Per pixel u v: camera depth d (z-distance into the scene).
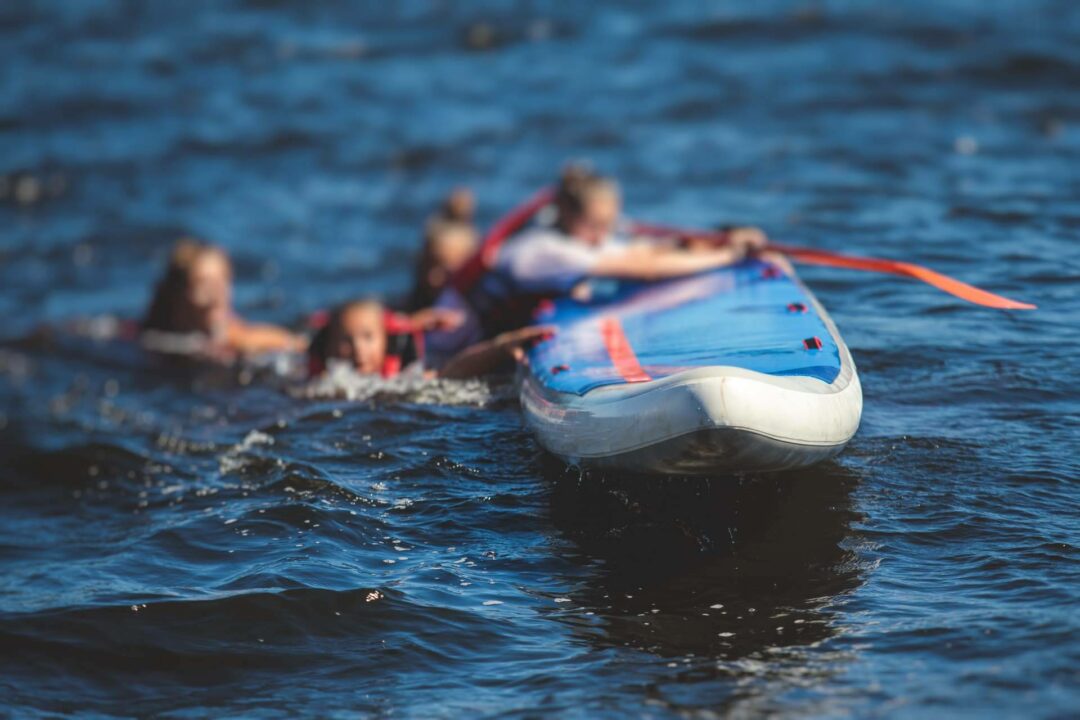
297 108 47.31
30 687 13.80
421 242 38.09
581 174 25.20
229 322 30.59
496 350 21.67
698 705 12.18
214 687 13.64
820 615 13.66
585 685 12.80
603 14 54.44
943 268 24.59
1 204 41.22
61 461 21.47
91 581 16.11
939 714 11.52
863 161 36.41
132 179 42.62
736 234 23.70
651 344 19.41
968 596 13.66
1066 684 11.77
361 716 12.80
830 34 49.56
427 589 15.02
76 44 53.53
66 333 32.53
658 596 14.42
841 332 21.58
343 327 24.00
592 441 15.98
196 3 58.25
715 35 50.81
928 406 18.56
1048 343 20.52
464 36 53.25
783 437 14.80
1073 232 26.45
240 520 17.34
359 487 17.89
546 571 15.21
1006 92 42.19
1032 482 16.11
